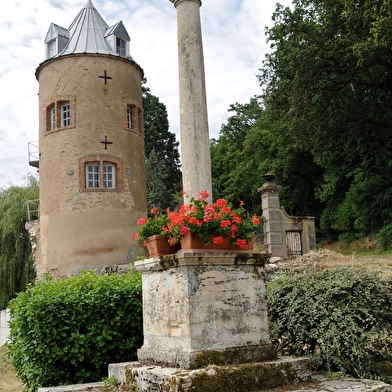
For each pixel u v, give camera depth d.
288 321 6.12
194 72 6.14
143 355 5.49
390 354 5.68
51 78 20.53
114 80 20.70
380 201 26.77
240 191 39.75
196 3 6.38
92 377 6.62
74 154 19.69
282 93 25.23
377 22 18.59
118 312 6.82
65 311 6.52
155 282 5.44
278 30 24.20
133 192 20.55
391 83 23.95
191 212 5.08
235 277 5.15
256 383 4.64
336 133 25.83
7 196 25.83
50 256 19.58
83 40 20.98
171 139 43.09
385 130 25.39
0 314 19.11
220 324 4.95
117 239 19.59
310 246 17.20
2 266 23.80
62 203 19.52
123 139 20.55
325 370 5.63
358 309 5.65
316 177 36.19
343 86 24.00
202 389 4.35
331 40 22.47
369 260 19.91
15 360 7.27
